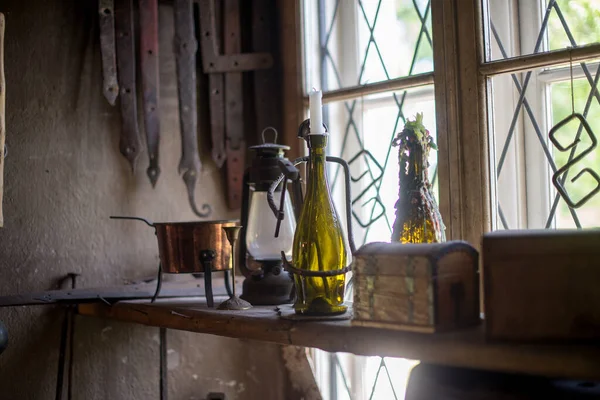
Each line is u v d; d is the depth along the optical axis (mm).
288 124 2146
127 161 2061
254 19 2178
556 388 1049
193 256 1669
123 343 2053
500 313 1096
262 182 1664
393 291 1215
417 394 1153
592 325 1062
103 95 2021
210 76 2143
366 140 1931
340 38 2021
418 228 1370
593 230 1087
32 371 1938
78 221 1994
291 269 1405
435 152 1702
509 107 1553
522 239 1094
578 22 1441
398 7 1830
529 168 1524
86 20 2025
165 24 2119
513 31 1542
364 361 1965
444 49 1619
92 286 2004
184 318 1593
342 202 2020
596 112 1420
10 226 1912
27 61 1948
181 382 2117
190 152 2100
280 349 2197
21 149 1933
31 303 1736
